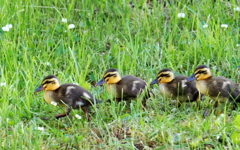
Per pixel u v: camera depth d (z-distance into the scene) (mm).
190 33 16375
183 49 15539
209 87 12164
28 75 13508
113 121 11523
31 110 12195
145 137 10875
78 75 13680
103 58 15211
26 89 12680
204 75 12219
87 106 11953
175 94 12453
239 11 17328
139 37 15953
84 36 16047
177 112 12062
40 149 10547
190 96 12469
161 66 14633
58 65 14750
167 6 17875
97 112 11695
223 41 15391
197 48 15141
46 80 11914
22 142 10547
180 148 10516
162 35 16328
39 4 17781
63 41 15906
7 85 12867
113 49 15336
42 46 15453
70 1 17938
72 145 10773
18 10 16703
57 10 16859
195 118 11844
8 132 11000
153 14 17109
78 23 17047
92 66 14812
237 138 10391
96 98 12555
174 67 14531
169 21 17078
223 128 10773
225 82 12102
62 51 15141
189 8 17078
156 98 12945
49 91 11977
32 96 12898
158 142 10797
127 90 12453
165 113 11750
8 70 14000
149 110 12375
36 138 10609
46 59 14703
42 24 16922
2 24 16281
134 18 17078
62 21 16469
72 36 15828
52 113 12070
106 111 12148
